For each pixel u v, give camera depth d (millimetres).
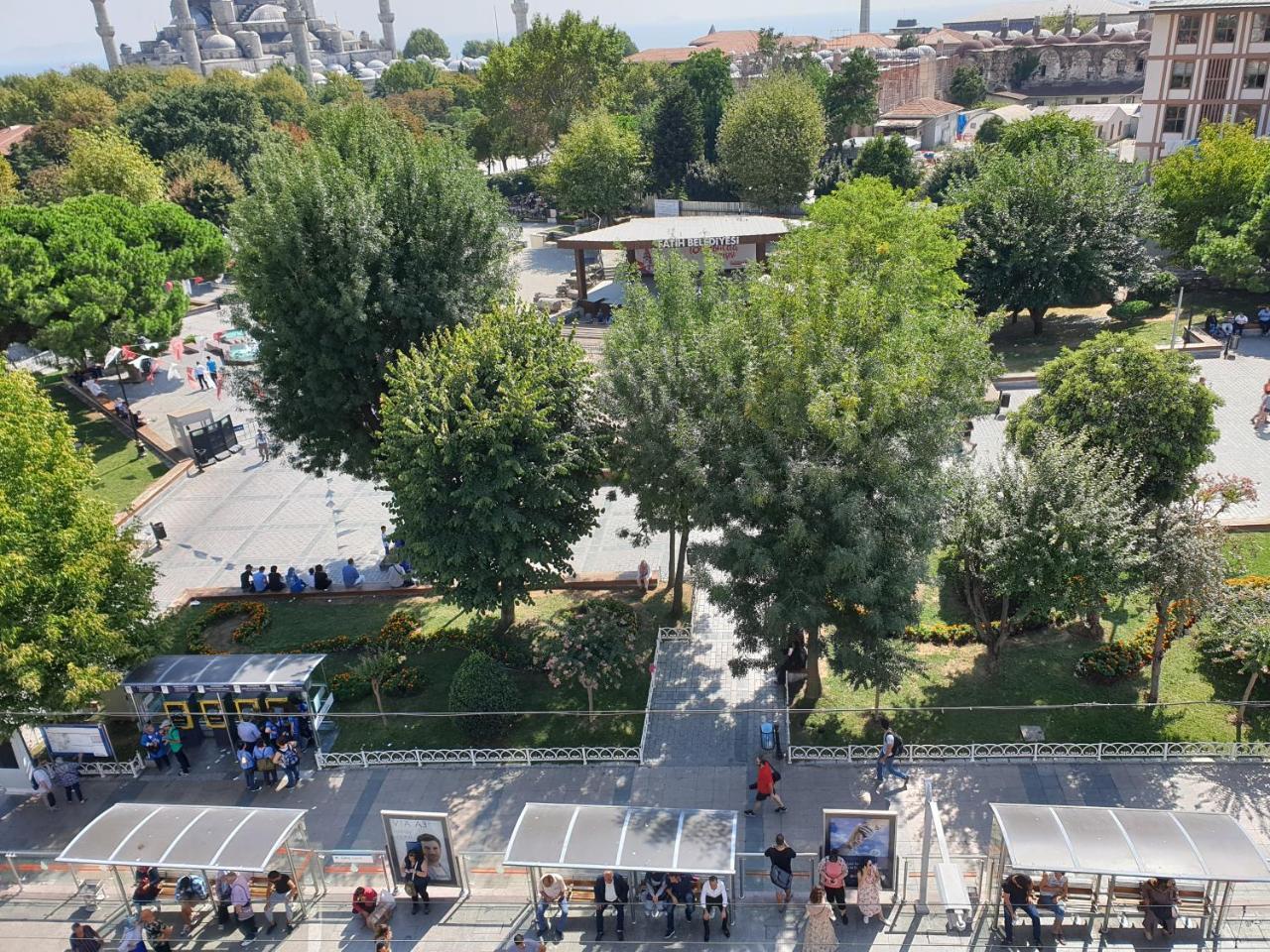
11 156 106688
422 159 34344
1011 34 187875
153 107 104250
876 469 22266
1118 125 115000
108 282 49094
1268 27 72188
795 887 20312
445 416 26641
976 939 18781
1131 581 25219
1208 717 25219
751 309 26219
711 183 95500
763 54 144875
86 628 23531
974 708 25766
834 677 28391
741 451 23531
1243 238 50344
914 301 33906
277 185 32250
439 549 26953
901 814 22922
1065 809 19188
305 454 34812
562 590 33719
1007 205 53344
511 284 36531
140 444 47844
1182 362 28516
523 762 25750
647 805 23828
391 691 28859
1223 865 17656
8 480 24094
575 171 87625
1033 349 53500
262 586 34812
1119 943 18438
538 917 19547
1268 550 30984
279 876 20141
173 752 26109
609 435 28531
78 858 19781
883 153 82375
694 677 28719
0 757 25391
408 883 20500
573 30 106438
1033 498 24500
